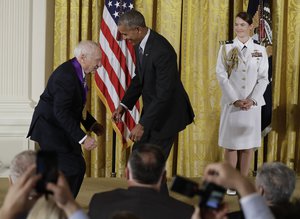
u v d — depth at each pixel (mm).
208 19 6930
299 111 7082
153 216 2754
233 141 6203
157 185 2887
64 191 1948
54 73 4809
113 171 7023
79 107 4867
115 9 6684
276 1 6914
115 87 6719
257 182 2910
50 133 4840
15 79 6762
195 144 7070
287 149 7117
